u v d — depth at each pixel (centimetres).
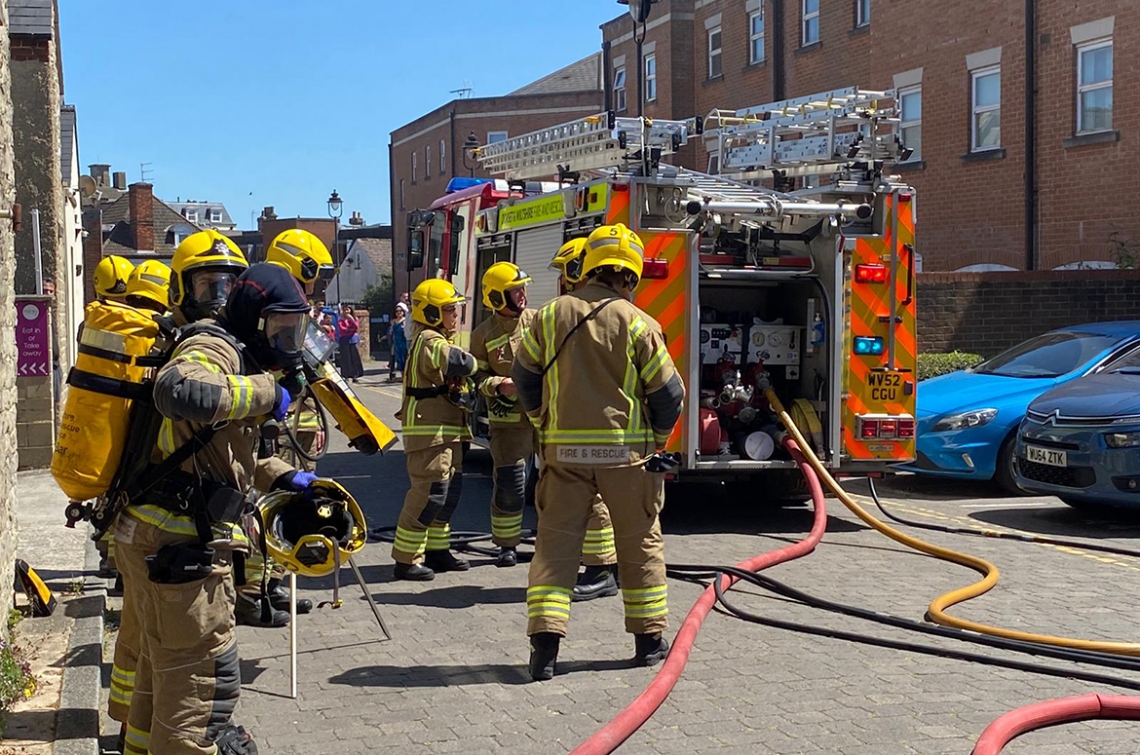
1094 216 1811
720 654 597
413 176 5250
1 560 588
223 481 394
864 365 948
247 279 409
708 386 952
